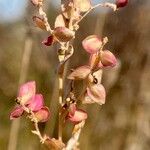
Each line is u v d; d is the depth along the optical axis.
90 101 0.16
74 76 0.15
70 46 0.16
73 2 0.16
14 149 0.32
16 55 0.54
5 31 0.61
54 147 0.16
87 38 0.15
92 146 0.40
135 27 0.40
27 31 0.33
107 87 0.40
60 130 0.16
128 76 0.40
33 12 0.32
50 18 0.39
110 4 0.17
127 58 0.40
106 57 0.15
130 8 0.40
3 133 0.49
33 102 0.16
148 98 0.41
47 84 0.44
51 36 0.16
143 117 0.42
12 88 0.52
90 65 0.15
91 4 0.17
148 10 0.41
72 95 0.16
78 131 0.17
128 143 0.42
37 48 0.42
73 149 0.17
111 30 0.40
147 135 0.42
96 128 0.40
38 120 0.16
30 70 0.44
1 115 0.50
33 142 0.42
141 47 0.40
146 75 0.40
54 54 0.42
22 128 0.41
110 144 0.41
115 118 0.41
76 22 0.16
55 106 0.34
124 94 0.41
